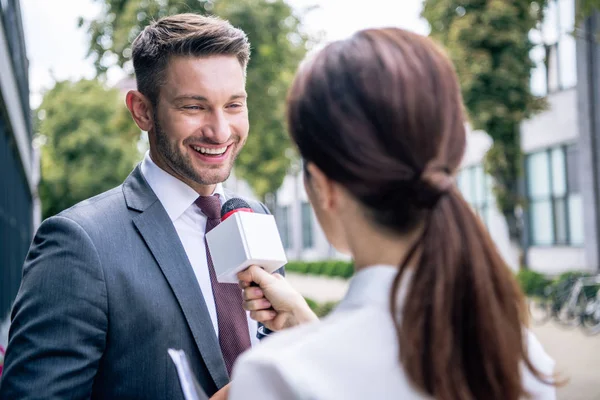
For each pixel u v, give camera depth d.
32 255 1.84
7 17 9.02
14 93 10.30
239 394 0.91
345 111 0.94
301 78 1.00
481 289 0.91
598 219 17.98
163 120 1.95
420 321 0.90
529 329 1.04
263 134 17.69
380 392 0.90
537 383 1.04
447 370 0.90
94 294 1.74
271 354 0.90
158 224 1.91
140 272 1.82
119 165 28.98
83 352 1.71
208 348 1.83
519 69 16.52
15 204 13.12
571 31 6.02
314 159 0.97
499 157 17.61
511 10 16.31
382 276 0.96
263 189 20.94
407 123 0.92
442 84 0.95
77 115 29.22
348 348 0.91
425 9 17.27
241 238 1.50
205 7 14.83
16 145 11.73
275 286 1.48
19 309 1.78
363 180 0.93
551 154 20.80
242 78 1.99
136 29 13.36
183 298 1.83
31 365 1.69
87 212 1.86
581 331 11.45
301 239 39.50
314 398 0.87
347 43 0.98
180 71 1.91
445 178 0.93
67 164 28.89
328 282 27.28
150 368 1.78
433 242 0.92
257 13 15.48
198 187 2.02
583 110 18.23
